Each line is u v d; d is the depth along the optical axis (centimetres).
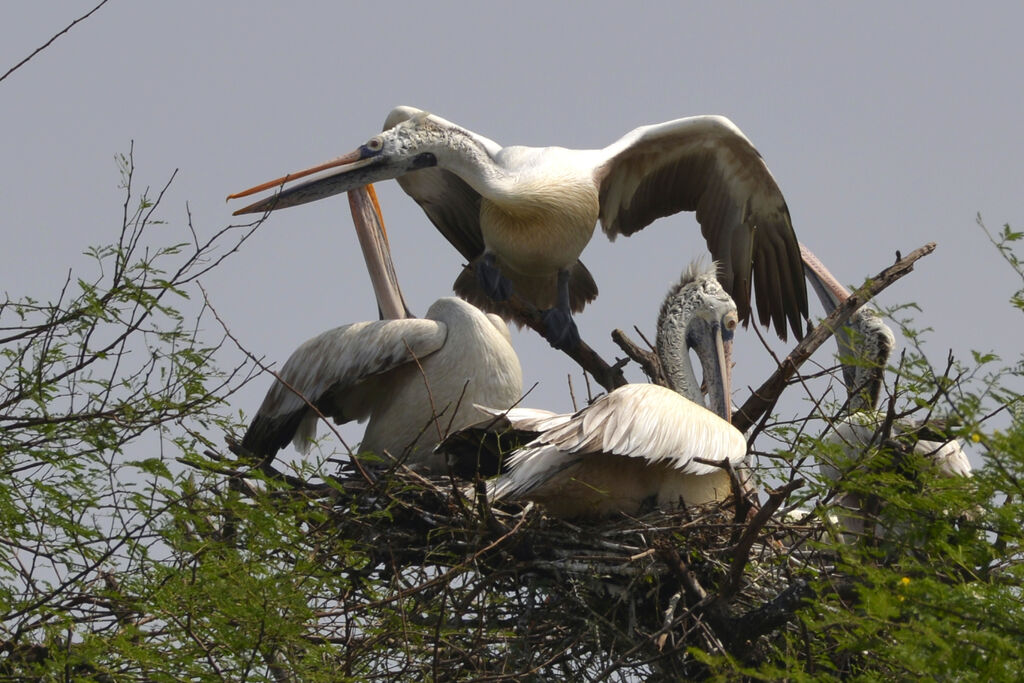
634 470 1302
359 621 1180
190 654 1100
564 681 1241
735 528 1213
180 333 1181
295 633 1095
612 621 1230
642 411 1268
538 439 1238
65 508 1148
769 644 1181
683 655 1183
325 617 1166
